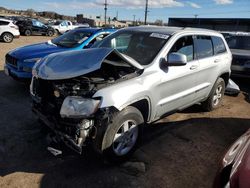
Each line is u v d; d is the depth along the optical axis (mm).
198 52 5324
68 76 3672
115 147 3828
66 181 3533
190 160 4238
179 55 4223
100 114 3525
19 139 4473
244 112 6602
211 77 5793
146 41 4730
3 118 5254
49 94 3967
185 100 5078
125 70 4078
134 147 4074
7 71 7090
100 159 4031
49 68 4012
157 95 4258
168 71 4441
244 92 8578
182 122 5664
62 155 4074
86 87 3617
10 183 3438
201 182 3732
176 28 5281
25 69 6535
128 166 3936
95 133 3553
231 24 32781
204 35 5602
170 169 3963
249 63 9062
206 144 4785
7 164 3807
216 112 6410
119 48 4871
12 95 6621
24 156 4016
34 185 3430
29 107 5883
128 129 3896
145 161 4105
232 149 2994
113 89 3631
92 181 3561
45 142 4410
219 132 5324
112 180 3609
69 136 3578
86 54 4039
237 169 2375
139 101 4051
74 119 3498
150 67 4203
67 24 33500
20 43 18844
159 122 5582
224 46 6348
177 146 4629
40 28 28375
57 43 7797
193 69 5047
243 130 5516
